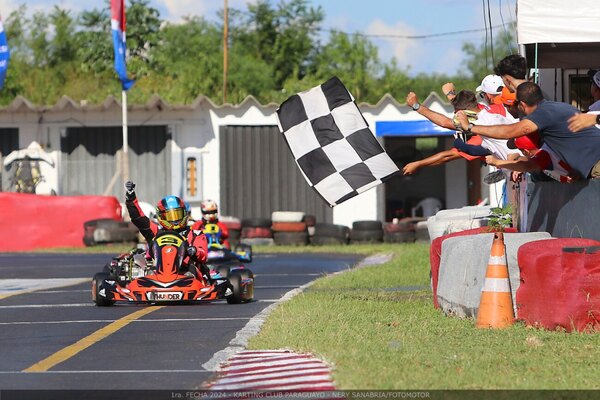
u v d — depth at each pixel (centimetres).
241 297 3083
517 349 2028
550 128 2402
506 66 2597
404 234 6881
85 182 7662
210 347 2161
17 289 3800
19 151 7662
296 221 6912
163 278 3047
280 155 7425
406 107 7106
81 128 7650
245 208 7425
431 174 7831
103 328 2492
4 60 6066
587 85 3700
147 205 7112
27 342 2284
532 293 2317
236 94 11250
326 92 2756
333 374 1747
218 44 13250
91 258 5722
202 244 3186
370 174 2736
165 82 11444
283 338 2180
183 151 7469
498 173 3122
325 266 4962
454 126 2452
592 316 2214
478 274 2459
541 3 2820
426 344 2080
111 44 11088
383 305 2862
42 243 6819
